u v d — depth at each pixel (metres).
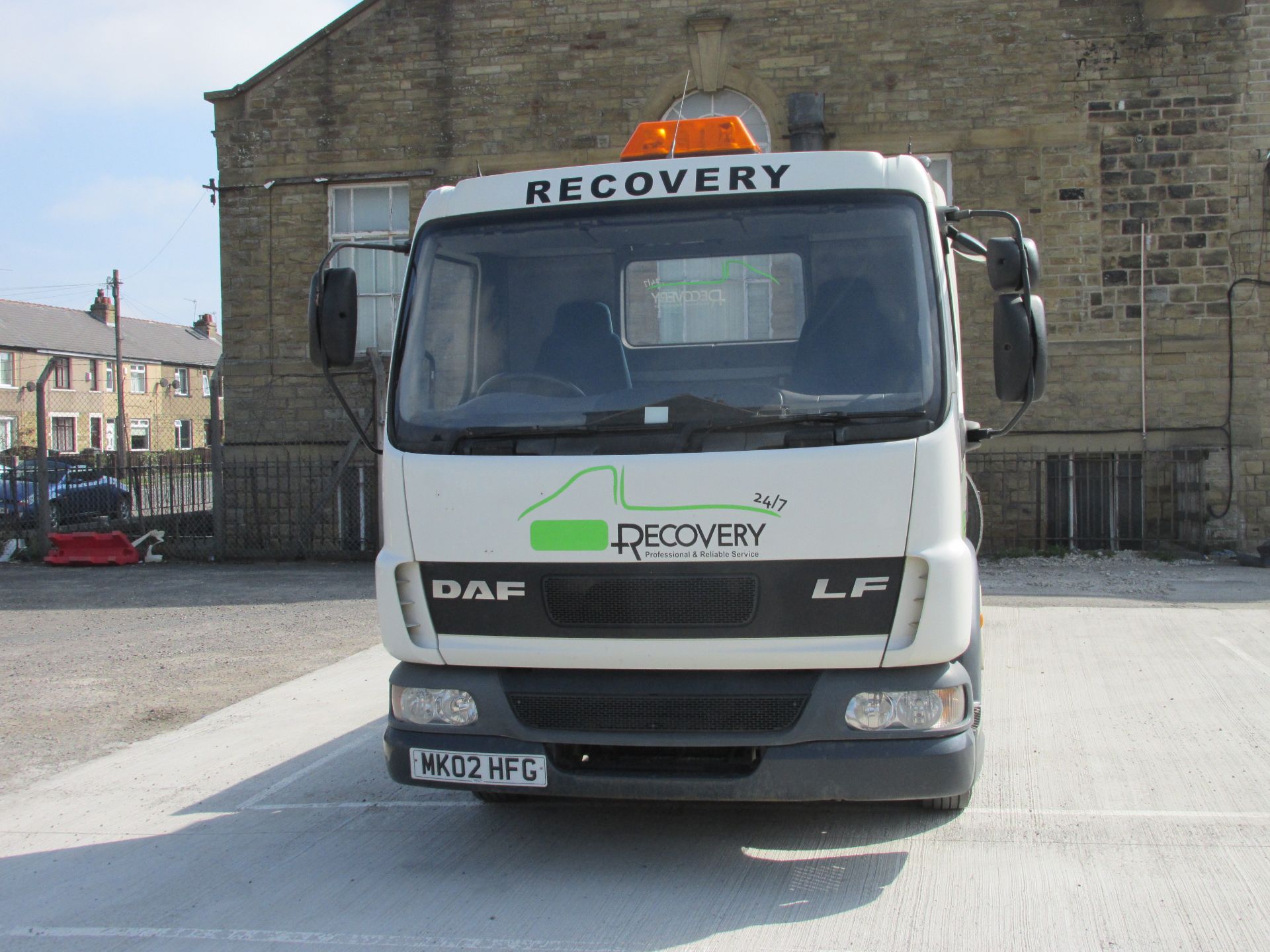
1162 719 6.72
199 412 61.94
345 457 15.16
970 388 14.20
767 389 4.29
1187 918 4.05
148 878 4.73
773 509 4.11
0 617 11.40
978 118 14.29
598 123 15.01
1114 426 14.09
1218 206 13.90
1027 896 4.28
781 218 4.57
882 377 4.26
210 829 5.32
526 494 4.30
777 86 14.68
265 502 15.70
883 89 14.48
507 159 15.19
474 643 4.40
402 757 4.48
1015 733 6.52
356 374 15.57
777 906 4.25
